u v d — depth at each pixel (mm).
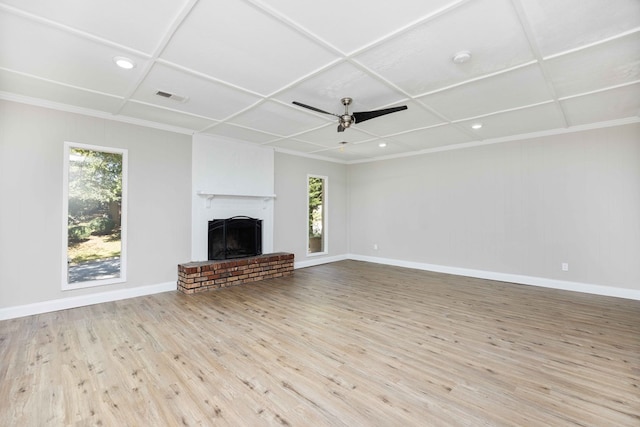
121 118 4129
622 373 2285
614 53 2496
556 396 2012
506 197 5207
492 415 1827
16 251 3447
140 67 2766
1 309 3359
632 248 4168
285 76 2928
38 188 3572
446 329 3146
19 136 3457
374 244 7156
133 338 2910
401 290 4680
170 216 4629
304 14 2035
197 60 2641
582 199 4527
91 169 4051
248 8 1973
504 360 2494
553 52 2490
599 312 3637
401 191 6637
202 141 4977
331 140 5434
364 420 1790
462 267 5727
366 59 2613
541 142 4859
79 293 3848
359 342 2842
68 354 2580
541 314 3584
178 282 4691
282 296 4348
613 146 4289
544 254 4859
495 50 2465
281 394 2043
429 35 2268
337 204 7441
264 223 5895
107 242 4191
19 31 2217
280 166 6191
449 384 2156
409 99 3469
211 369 2355
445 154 5934
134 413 1848
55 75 2924
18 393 2035
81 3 1928
